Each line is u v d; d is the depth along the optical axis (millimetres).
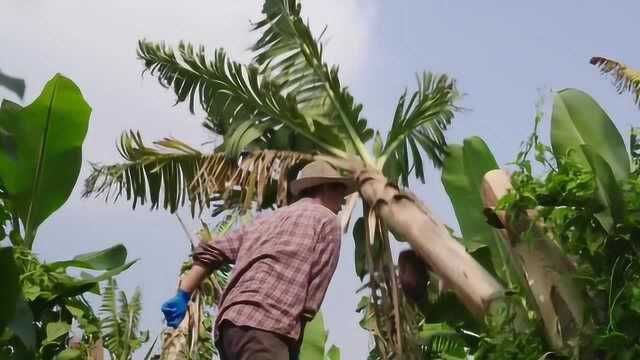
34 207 7371
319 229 5258
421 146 8922
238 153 8781
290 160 8500
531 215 6301
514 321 6305
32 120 7363
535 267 6254
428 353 7348
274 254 5145
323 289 5211
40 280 6777
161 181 8953
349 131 8742
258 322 4980
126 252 7223
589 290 6117
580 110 7281
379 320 7023
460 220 7855
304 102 8906
